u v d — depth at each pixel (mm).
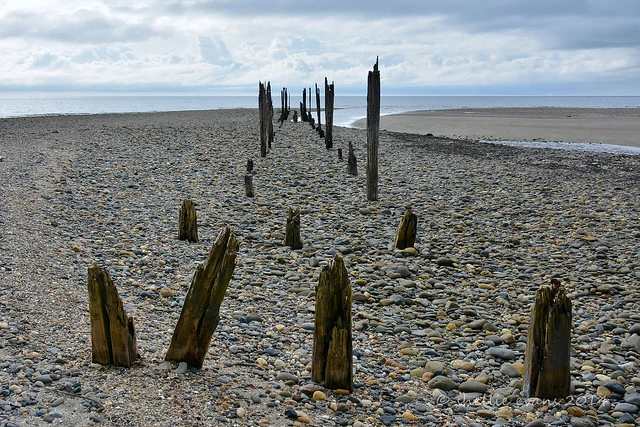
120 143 31453
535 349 7090
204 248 13555
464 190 21781
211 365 7289
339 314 6992
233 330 8805
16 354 6914
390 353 8602
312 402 6660
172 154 28094
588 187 22656
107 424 5539
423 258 13461
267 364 7676
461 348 8891
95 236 13578
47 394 5941
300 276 11953
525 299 10969
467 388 7387
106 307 6688
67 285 9898
